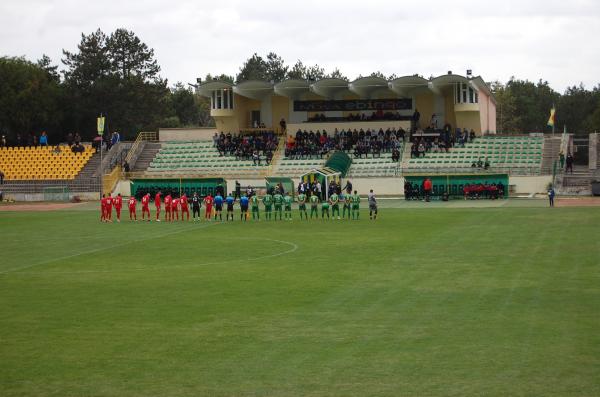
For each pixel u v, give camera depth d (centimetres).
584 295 3028
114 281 3612
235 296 3183
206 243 5059
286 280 3547
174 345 2409
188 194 9694
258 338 2475
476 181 8881
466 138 10269
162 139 11831
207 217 6969
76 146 11162
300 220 6625
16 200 10012
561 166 9506
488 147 10062
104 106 13738
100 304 3069
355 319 2709
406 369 2120
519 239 4825
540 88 18525
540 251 4269
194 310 2919
